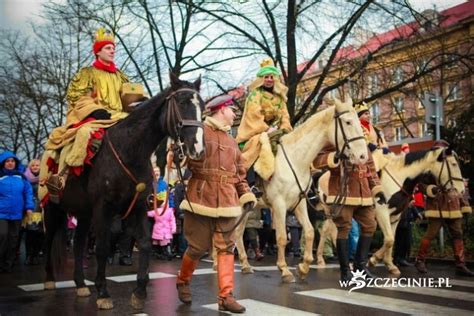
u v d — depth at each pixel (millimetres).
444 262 10094
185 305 5496
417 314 5059
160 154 14711
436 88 19906
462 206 8844
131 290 6559
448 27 16609
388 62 16797
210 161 5191
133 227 5371
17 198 8977
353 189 7031
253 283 7137
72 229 11961
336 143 6805
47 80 24859
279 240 7234
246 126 7734
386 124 23953
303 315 4957
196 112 4844
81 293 6098
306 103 15539
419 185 9016
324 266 9555
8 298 6000
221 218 5152
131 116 5367
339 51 16422
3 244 8742
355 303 5625
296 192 7203
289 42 15445
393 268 8438
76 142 5535
